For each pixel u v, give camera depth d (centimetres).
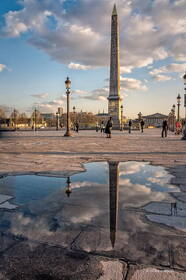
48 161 768
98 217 305
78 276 186
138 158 837
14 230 267
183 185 467
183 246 231
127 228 272
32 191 425
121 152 1017
